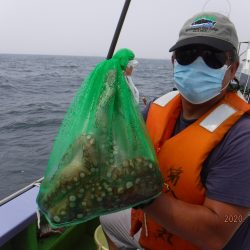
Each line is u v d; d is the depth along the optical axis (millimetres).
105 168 1039
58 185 1040
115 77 1107
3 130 12148
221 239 1118
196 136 1226
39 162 8305
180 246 1334
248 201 1097
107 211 1056
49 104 18891
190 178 1205
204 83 1260
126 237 1669
